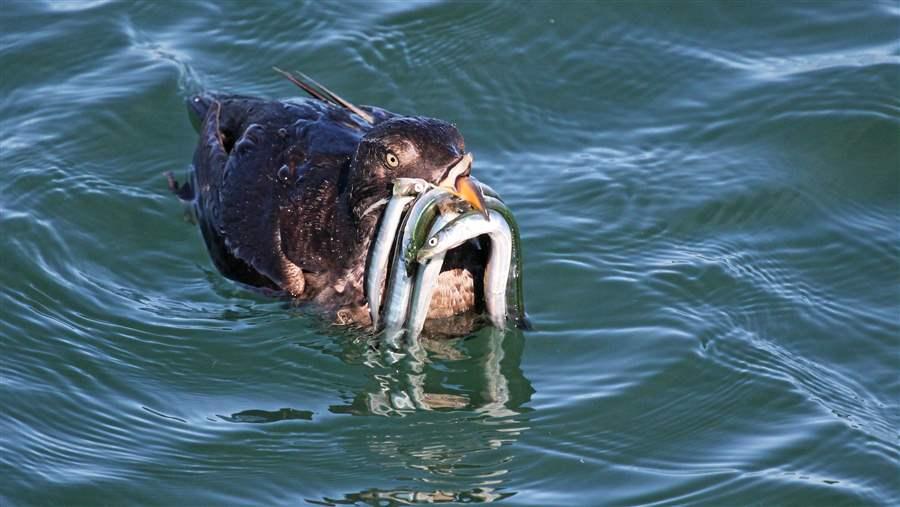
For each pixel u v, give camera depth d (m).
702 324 12.55
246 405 11.76
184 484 10.79
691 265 13.28
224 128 13.98
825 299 12.88
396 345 12.13
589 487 10.75
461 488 10.75
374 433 11.42
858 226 13.79
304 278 12.62
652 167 14.57
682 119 15.25
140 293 13.16
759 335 12.45
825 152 14.68
